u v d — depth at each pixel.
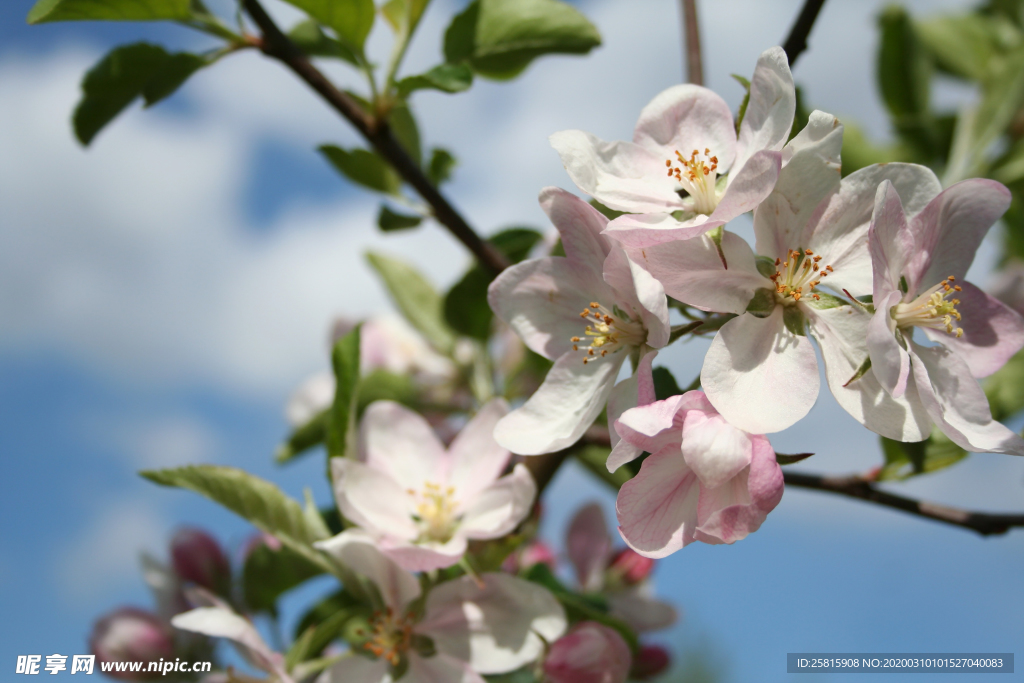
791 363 0.23
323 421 0.36
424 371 0.40
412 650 0.27
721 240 0.24
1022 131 0.42
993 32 0.46
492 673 0.26
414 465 0.28
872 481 0.29
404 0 0.32
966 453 0.28
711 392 0.23
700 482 0.23
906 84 0.45
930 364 0.24
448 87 0.29
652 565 0.34
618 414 0.24
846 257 0.24
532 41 0.31
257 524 0.27
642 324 0.25
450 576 0.27
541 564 0.30
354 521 0.26
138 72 0.32
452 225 0.32
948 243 0.25
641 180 0.25
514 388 0.37
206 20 0.30
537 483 0.29
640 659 0.33
